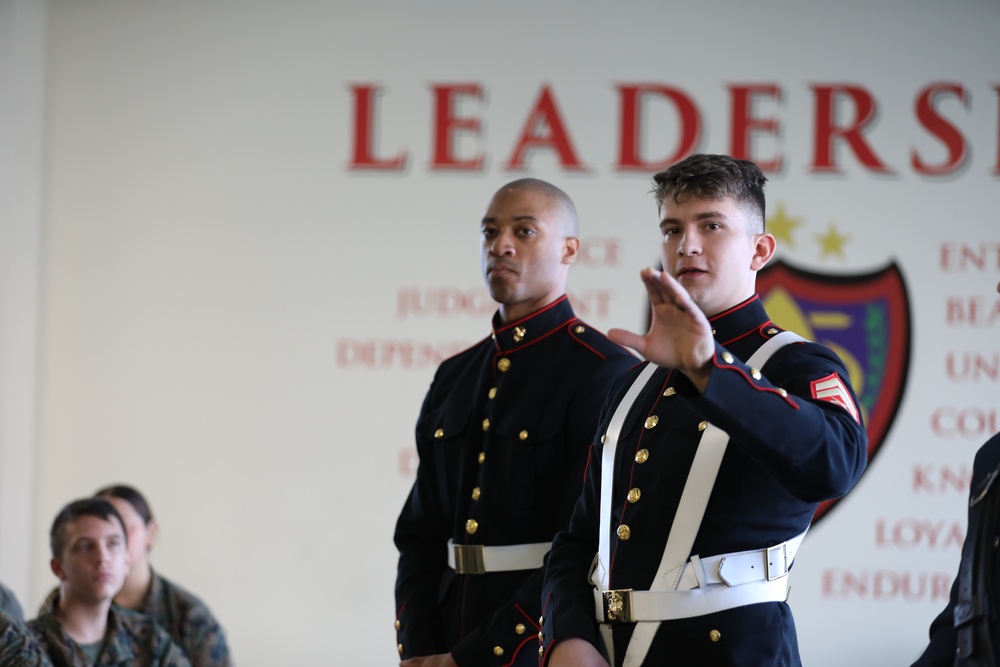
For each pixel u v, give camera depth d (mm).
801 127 8125
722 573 2934
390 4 8359
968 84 8078
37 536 8391
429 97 8320
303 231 8352
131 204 8430
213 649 6098
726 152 8141
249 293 8359
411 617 4215
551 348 4207
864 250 8055
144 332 8406
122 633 5422
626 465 3168
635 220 8172
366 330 8297
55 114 8484
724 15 8188
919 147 8078
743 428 2607
